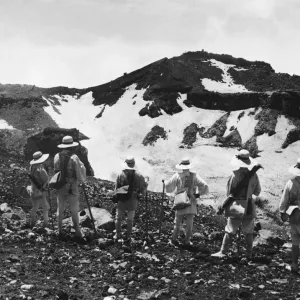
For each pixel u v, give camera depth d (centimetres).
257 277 964
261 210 3247
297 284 928
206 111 6297
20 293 748
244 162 1100
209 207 2794
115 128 6122
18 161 3556
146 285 856
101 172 4722
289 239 1797
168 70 7262
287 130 5609
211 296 817
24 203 1770
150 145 5659
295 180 1013
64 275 879
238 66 7894
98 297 776
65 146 1197
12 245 1066
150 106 6369
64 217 1569
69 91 7212
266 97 6172
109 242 1172
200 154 5297
